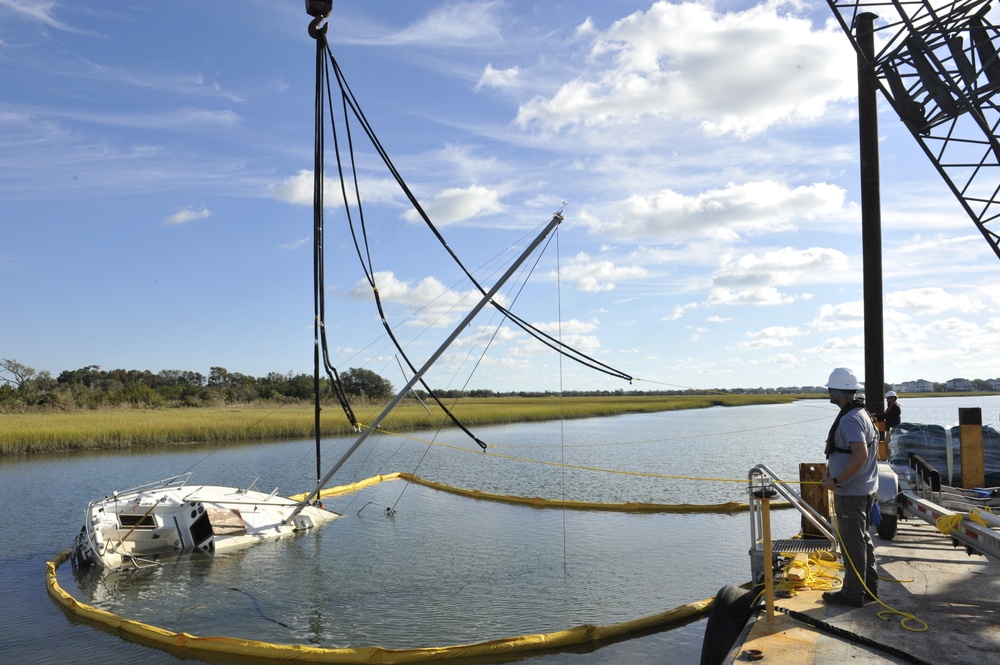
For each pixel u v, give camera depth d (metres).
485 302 17.50
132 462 37.59
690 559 16.62
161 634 11.53
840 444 7.81
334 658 10.55
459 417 76.00
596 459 39.84
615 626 11.32
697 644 11.02
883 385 15.23
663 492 27.55
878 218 15.41
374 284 19.30
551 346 17.61
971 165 14.84
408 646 11.41
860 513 7.78
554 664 10.32
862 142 15.62
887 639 6.82
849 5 15.64
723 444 49.69
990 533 7.98
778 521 21.22
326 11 17.45
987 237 14.90
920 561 9.98
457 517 22.34
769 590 7.57
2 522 21.95
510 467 36.19
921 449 14.55
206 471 33.97
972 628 7.13
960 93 14.45
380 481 31.36
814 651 6.68
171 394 95.25
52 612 13.28
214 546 17.75
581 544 18.27
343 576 15.48
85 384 115.25
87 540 16.48
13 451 42.03
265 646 10.86
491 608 13.21
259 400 98.00
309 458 39.75
